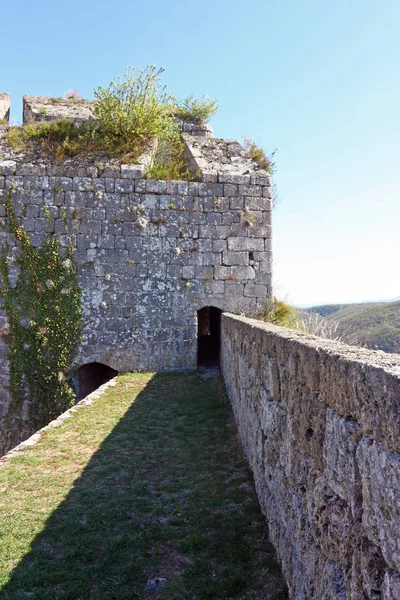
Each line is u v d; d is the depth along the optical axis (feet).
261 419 18.61
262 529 17.10
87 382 52.60
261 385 18.78
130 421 32.40
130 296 48.26
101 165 48.60
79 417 33.37
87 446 27.66
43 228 47.26
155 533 17.53
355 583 8.05
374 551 7.44
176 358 48.70
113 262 48.08
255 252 50.55
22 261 46.85
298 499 12.21
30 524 18.20
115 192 48.32
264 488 17.90
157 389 41.50
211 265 49.70
